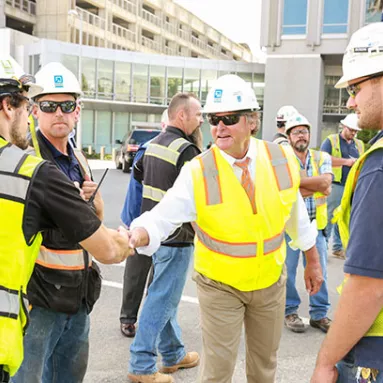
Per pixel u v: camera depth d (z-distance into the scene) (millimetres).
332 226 7781
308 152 5105
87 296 2811
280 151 2977
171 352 4023
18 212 1849
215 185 2770
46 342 2670
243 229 2760
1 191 1838
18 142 2021
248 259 2775
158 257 3725
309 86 32781
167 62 38719
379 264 1726
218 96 2770
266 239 2801
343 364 1966
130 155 21359
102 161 30891
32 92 2191
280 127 5707
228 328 2844
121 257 2350
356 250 1761
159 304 3750
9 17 51031
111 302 5609
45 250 2621
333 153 7621
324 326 4957
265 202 2797
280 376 3992
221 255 2797
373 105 1841
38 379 2641
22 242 1870
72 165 2967
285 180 2904
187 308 5445
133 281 4660
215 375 2855
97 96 37812
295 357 4348
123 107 39344
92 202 2838
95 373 3975
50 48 35906
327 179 3746
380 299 1766
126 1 61500
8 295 1844
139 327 3801
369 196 1748
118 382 3846
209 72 39000
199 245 2934
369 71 1800
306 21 32312
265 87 33469
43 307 2617
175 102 3939
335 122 35281
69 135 3002
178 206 2771
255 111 2828
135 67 38469
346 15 31625
